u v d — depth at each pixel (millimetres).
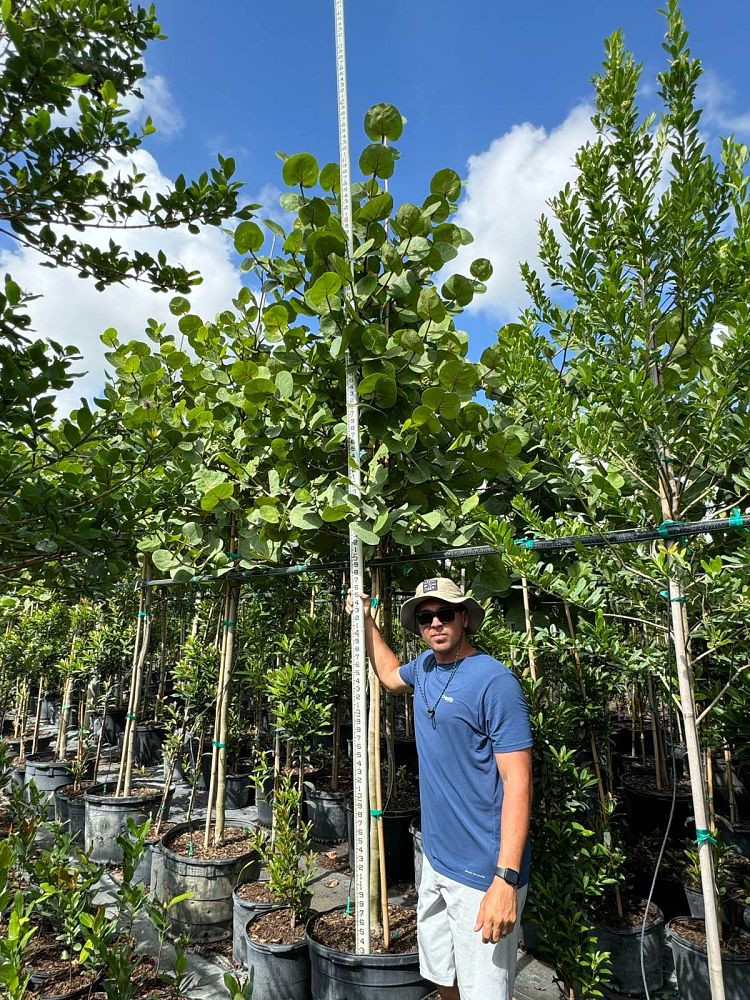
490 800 1968
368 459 2891
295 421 2795
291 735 3834
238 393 3348
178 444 2740
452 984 2127
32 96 2467
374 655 2586
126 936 2795
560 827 2473
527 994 2914
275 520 3012
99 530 2496
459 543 2666
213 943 3258
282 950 2695
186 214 3068
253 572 3494
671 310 2125
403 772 4867
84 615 6418
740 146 2018
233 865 3395
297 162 2580
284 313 2762
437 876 2074
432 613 2180
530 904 2527
